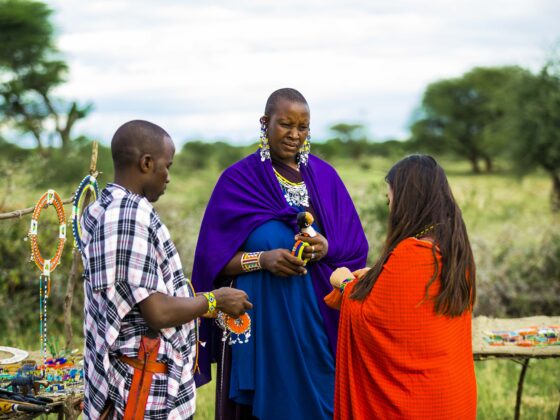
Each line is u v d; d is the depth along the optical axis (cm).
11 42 2869
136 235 285
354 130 5031
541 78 1898
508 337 426
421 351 301
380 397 307
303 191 409
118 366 292
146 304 284
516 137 1922
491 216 1155
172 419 296
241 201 405
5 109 2809
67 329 409
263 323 394
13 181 796
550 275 819
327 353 396
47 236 719
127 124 304
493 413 521
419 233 309
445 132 4653
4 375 352
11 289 706
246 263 393
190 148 3541
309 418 389
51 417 472
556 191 1825
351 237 418
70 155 1283
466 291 305
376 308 305
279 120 397
